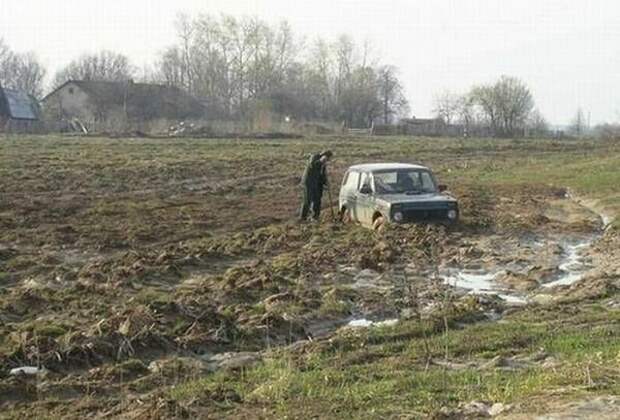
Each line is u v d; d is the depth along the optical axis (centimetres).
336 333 1088
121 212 2298
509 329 1080
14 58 11231
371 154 5125
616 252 1750
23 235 1853
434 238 1781
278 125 8044
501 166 4397
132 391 849
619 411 685
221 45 9544
